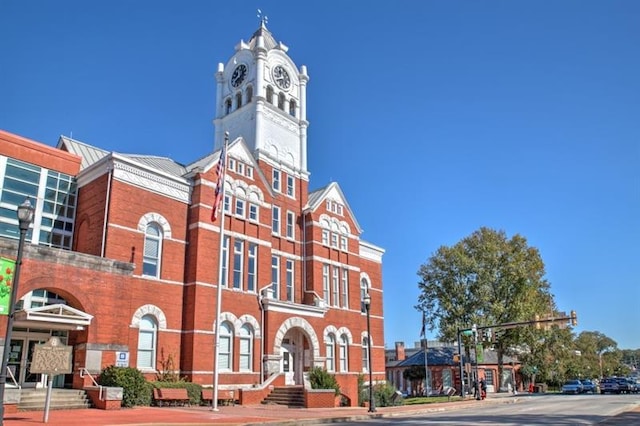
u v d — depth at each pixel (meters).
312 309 38.78
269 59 42.59
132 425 17.64
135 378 25.45
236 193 35.53
